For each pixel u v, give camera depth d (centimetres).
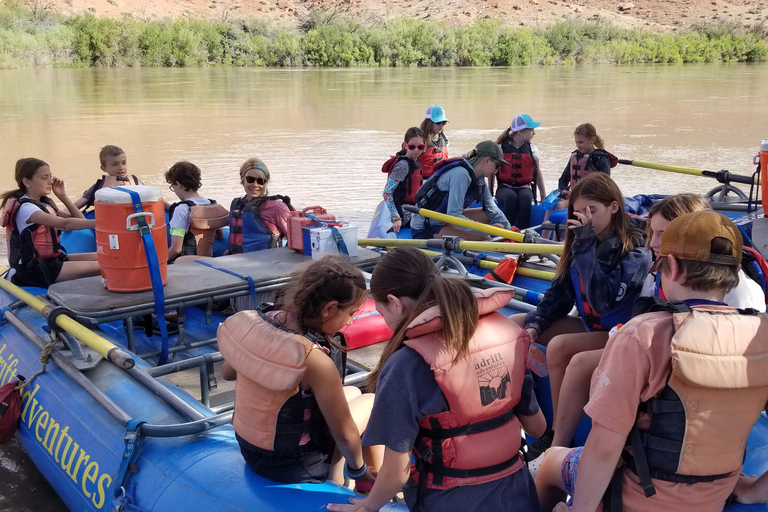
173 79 4188
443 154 877
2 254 816
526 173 800
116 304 423
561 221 686
